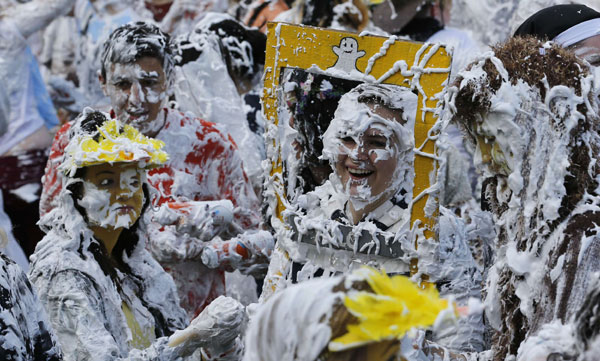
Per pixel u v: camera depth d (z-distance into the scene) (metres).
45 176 8.75
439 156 6.10
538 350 4.59
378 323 3.30
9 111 11.27
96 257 6.29
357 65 6.29
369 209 6.25
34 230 11.01
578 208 5.07
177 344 5.86
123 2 13.74
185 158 8.52
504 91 5.26
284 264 6.48
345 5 10.92
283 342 3.46
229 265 7.82
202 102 9.71
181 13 13.39
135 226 6.52
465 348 6.02
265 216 8.59
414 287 3.38
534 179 5.21
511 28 11.34
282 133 6.57
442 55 6.09
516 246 5.30
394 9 10.57
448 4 11.23
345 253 6.27
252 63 10.17
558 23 7.40
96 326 5.96
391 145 6.10
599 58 7.14
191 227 7.68
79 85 14.13
